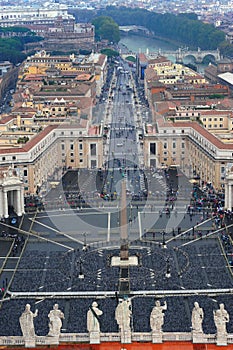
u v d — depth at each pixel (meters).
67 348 156.50
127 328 157.12
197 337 156.38
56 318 158.38
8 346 158.00
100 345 157.12
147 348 155.00
